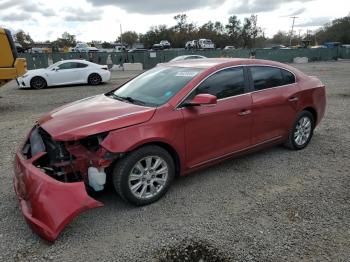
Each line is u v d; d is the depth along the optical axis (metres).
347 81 17.73
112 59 34.44
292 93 5.31
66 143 3.57
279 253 3.07
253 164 5.15
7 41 10.27
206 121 4.22
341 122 7.89
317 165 5.15
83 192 3.23
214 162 4.51
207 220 3.61
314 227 3.47
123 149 3.52
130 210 3.81
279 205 3.92
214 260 3.00
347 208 3.85
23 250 3.14
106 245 3.21
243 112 4.62
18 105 11.17
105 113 3.83
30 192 3.25
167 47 62.84
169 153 4.04
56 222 3.09
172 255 3.07
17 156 3.82
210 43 61.22
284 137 5.41
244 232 3.39
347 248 3.14
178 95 4.09
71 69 16.98
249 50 41.81
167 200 4.04
